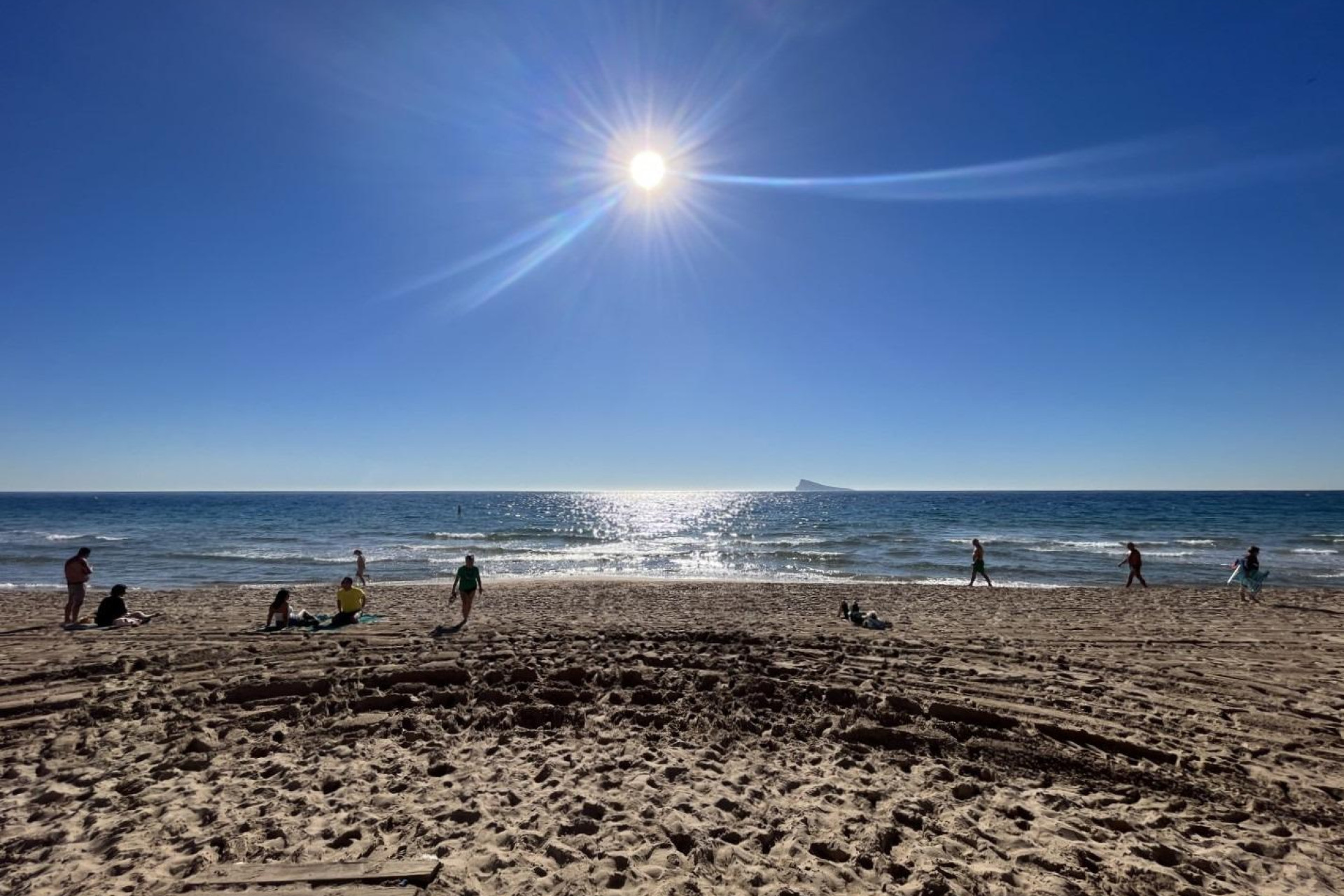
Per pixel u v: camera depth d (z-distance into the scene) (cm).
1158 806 507
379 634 1040
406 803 500
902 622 1292
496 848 434
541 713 687
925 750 609
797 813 490
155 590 1947
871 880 405
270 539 4403
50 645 945
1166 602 1641
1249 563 1741
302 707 693
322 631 1075
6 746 594
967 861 425
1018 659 923
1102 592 1884
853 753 607
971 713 668
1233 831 470
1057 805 506
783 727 664
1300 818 487
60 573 2561
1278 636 1122
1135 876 409
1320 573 2516
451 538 4566
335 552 3525
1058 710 696
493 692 734
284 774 552
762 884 398
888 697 709
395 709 701
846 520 6775
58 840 441
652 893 386
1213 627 1226
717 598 1709
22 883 389
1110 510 8350
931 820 481
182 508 10094
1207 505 9512
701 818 480
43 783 527
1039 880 403
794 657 897
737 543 4162
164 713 673
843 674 814
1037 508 8925
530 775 554
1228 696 753
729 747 620
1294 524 5478
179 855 421
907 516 7425
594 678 787
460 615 1355
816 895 388
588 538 4631
